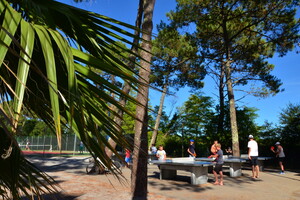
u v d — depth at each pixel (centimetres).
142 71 600
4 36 90
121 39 151
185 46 1800
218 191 737
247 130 2091
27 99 135
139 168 584
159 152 1178
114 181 848
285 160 1795
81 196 598
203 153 2547
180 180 945
